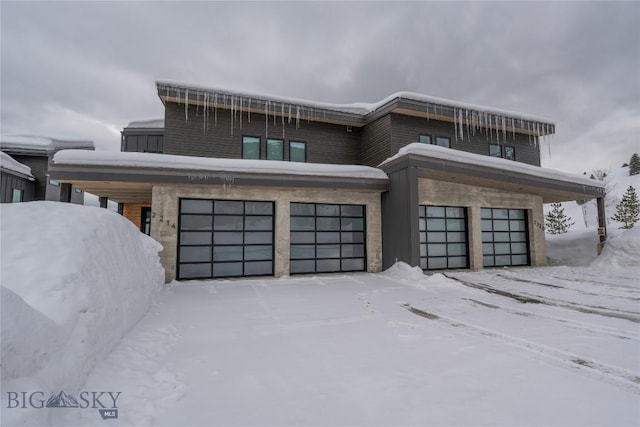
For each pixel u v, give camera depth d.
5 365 2.15
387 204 12.66
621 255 13.31
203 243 11.16
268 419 2.80
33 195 19.52
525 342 4.86
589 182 14.93
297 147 14.90
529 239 15.22
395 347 4.68
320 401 3.12
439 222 13.49
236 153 13.88
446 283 9.77
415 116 14.65
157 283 7.70
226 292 8.83
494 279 11.03
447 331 5.46
